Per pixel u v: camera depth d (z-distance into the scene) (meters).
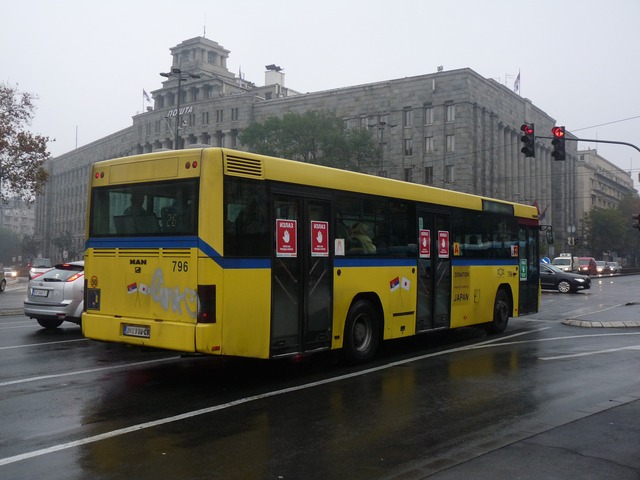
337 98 73.81
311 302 9.03
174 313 7.86
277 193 8.58
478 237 13.37
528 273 15.53
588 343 12.77
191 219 7.80
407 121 69.81
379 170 70.56
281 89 93.38
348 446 5.75
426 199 11.67
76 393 7.93
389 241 10.69
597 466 5.15
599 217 92.88
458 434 6.14
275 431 6.23
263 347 8.24
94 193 9.01
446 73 67.19
